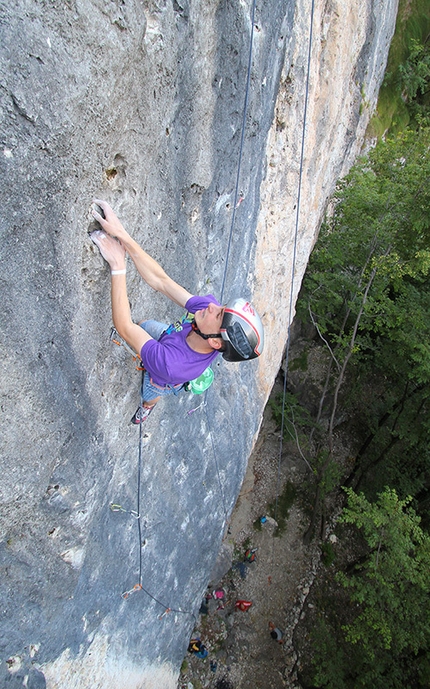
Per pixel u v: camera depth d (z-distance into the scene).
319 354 15.76
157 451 5.16
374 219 11.62
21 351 2.46
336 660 11.02
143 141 3.05
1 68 1.86
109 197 2.88
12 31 1.85
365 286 12.35
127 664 5.80
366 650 10.34
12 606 3.26
